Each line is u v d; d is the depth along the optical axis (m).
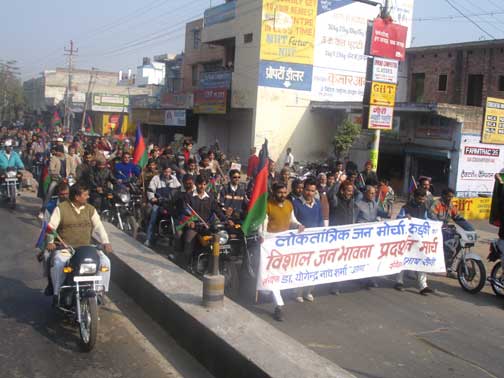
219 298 6.02
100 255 5.85
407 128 22.69
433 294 8.38
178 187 10.32
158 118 36.97
